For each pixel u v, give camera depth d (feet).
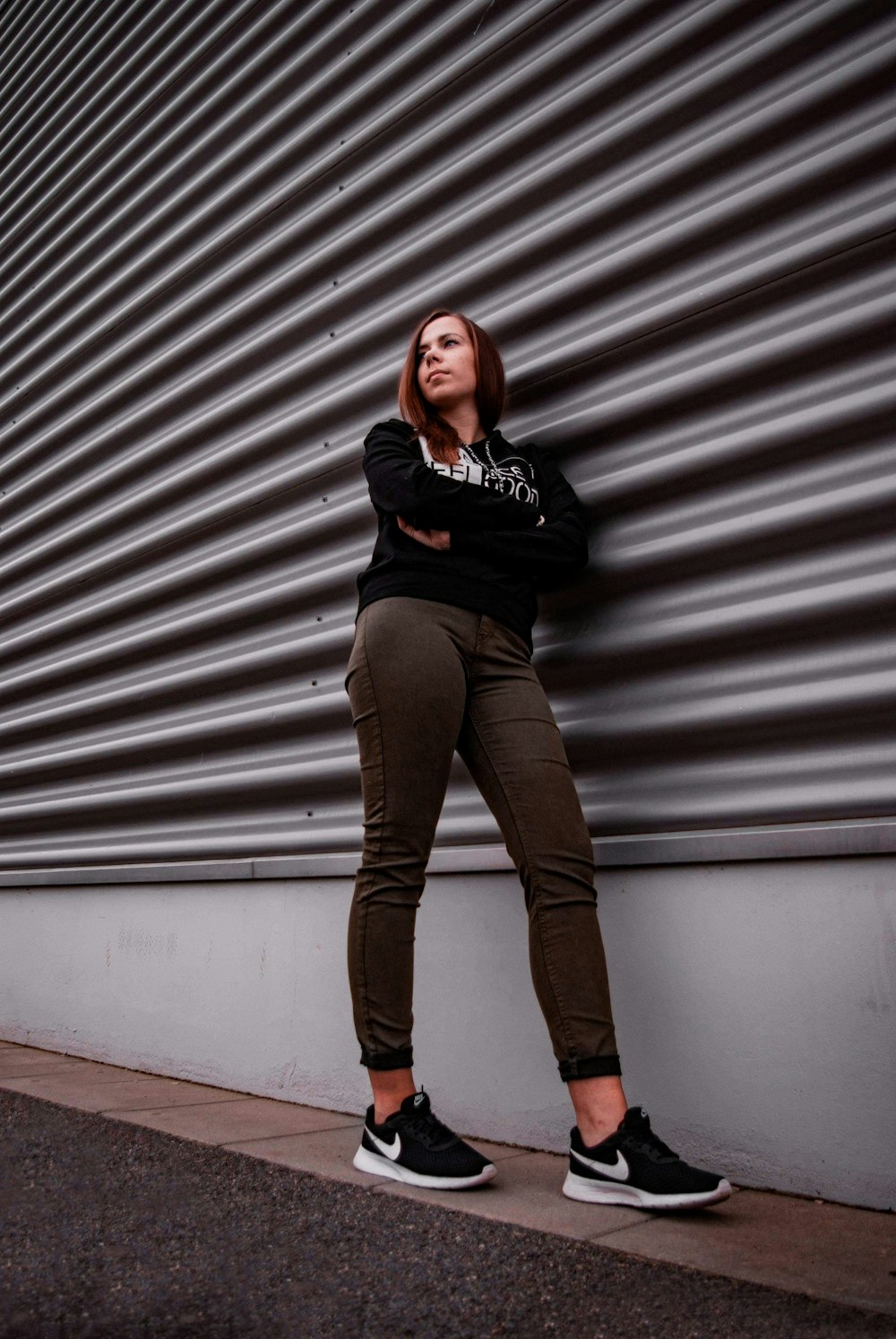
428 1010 5.72
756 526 4.83
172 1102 6.40
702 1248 3.55
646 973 4.86
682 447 5.16
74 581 9.32
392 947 4.69
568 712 5.43
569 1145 4.85
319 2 7.86
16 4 12.25
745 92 5.16
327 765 6.78
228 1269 3.42
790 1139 4.30
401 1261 3.46
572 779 4.79
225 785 7.43
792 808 4.56
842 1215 3.96
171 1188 4.36
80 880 8.40
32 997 8.80
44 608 9.76
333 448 7.17
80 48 10.75
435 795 4.76
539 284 5.95
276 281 7.78
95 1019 8.09
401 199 6.90
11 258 11.14
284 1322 3.00
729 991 4.57
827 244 4.74
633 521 5.31
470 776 5.89
